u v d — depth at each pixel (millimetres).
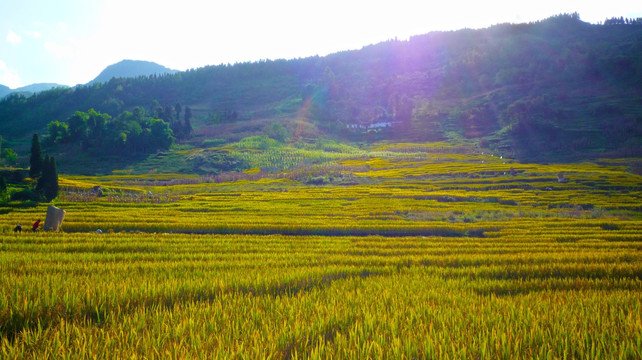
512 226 37062
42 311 8773
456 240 29734
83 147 128500
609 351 6734
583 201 54125
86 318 8859
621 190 62875
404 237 31078
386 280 14195
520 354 6781
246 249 23734
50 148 133000
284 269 15992
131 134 129500
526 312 9227
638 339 6949
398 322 8391
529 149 124125
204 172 108938
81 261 17672
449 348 6660
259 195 63594
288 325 7926
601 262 20375
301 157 120125
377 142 163375
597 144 119625
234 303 9852
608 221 39219
